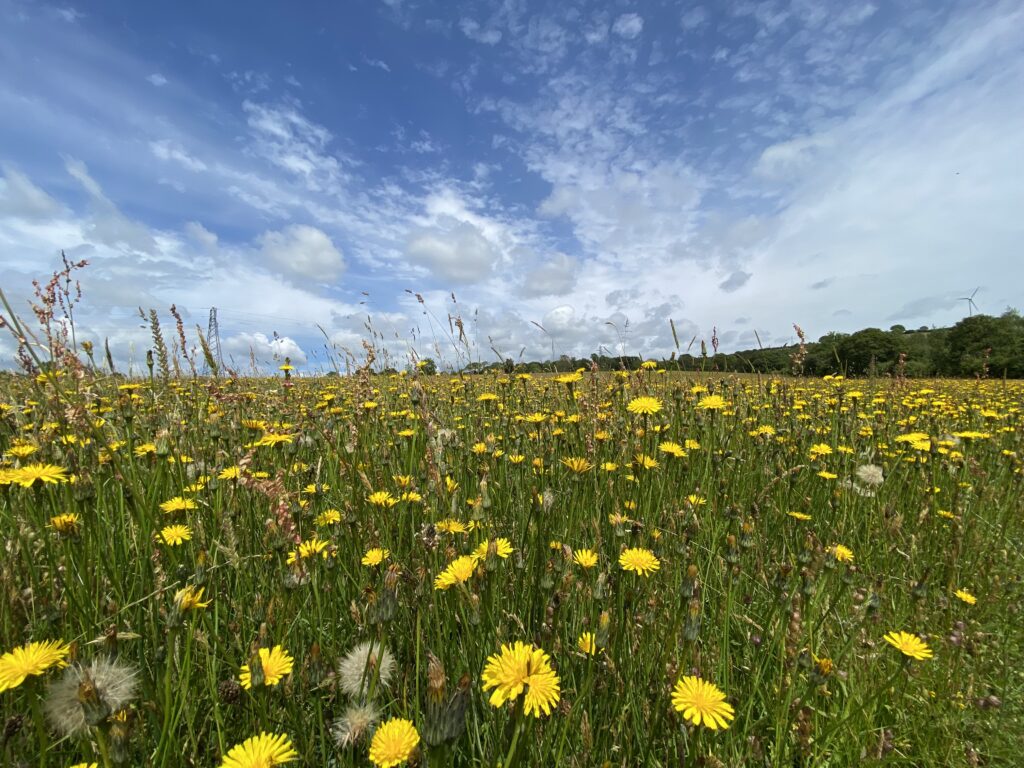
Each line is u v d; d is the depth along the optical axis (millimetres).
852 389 7180
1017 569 3701
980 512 4363
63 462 2662
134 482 2684
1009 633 3021
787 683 2232
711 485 4027
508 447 4410
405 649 2404
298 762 1812
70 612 2117
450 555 2361
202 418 4359
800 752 2018
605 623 1822
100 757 1570
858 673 2463
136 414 4070
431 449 3070
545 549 2727
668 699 2072
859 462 4551
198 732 1976
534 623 2500
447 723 1314
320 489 3252
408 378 5602
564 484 3760
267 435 3996
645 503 3480
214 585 2531
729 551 2568
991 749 2268
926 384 10789
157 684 1955
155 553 2330
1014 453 5395
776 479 3543
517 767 1614
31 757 1717
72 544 2279
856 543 3850
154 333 3996
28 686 1423
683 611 2016
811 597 2723
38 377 3383
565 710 1872
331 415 4707
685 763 1835
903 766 2244
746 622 2697
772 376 6469
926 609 3066
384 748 1466
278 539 2291
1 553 2092
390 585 1754
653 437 4066
